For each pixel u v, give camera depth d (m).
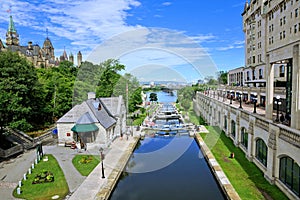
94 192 16.16
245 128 24.00
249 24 56.88
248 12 57.00
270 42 44.66
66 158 23.59
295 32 35.66
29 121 36.16
